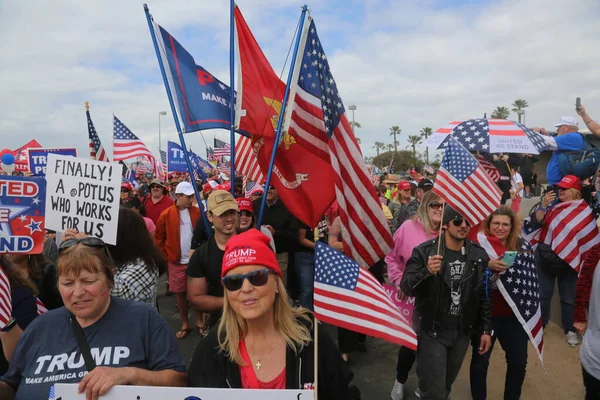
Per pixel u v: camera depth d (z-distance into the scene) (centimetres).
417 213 424
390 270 434
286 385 188
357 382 452
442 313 332
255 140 443
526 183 1360
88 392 183
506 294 353
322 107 371
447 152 348
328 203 413
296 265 557
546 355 510
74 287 204
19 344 211
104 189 289
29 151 845
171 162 1268
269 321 198
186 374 221
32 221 290
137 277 293
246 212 457
